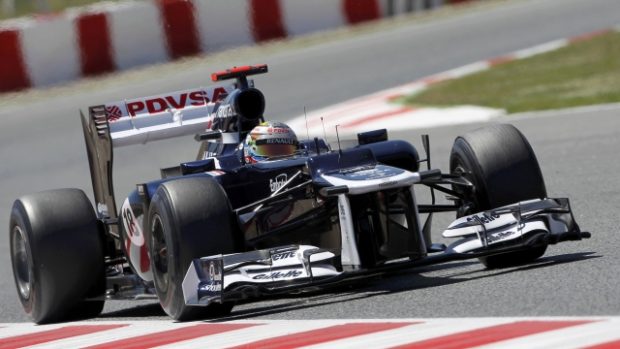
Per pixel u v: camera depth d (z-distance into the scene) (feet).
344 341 58.49
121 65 225.76
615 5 257.55
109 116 92.89
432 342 55.72
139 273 85.15
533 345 52.42
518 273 73.05
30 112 206.28
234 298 68.49
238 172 79.15
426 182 77.46
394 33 251.60
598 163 123.03
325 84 204.74
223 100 88.43
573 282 67.10
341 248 74.18
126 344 66.90
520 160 76.28
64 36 220.43
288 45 246.27
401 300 69.36
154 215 73.67
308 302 74.49
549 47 218.79
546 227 73.87
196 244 70.54
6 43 217.15
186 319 73.46
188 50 231.50
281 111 187.42
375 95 190.49
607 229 88.22
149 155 173.99
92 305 86.84
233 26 237.25
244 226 76.74
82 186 156.66
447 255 72.59
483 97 180.14
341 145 84.58
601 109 160.04
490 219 74.84
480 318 60.23
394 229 71.92
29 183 162.71
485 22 254.68
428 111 173.58
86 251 83.15
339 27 258.16
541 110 165.78
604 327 54.19
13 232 86.69
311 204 77.15
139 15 226.79
